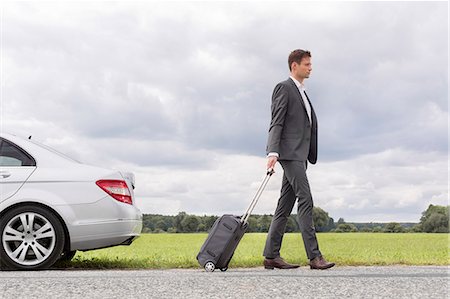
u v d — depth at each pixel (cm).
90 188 721
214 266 646
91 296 428
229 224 654
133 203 756
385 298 416
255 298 416
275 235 702
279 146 682
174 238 2102
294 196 701
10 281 504
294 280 506
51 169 724
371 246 1451
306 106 692
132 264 770
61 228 707
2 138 733
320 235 2595
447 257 888
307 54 695
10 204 703
